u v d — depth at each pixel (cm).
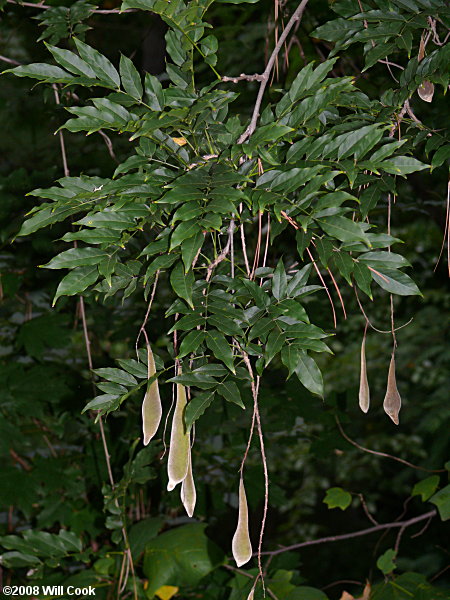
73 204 169
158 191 166
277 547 459
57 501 407
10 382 409
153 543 352
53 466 409
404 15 191
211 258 210
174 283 158
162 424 382
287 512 688
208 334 163
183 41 172
